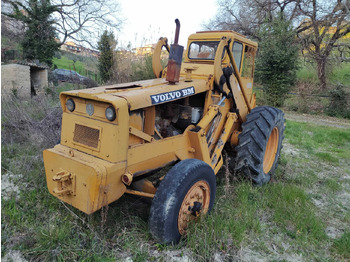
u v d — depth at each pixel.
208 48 4.12
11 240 2.58
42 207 3.11
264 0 19.56
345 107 13.26
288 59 14.66
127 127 2.45
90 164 2.37
